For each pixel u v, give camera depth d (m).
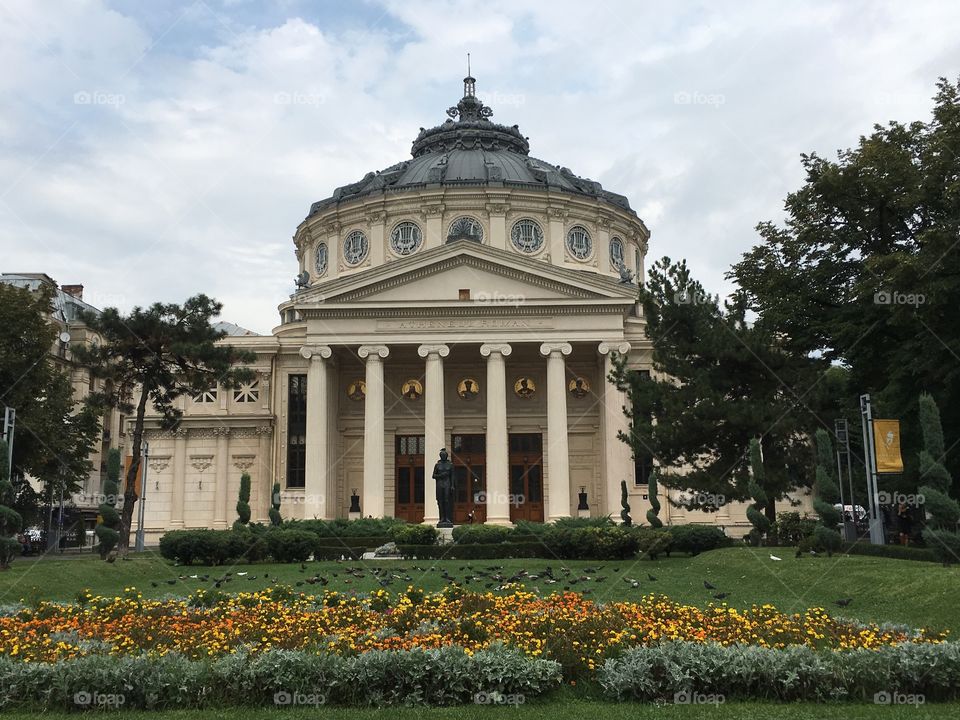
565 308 59.88
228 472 67.12
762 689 13.09
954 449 39.88
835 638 15.09
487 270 60.75
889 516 45.66
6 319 49.00
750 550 36.38
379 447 58.91
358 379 66.75
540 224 72.12
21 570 31.42
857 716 11.79
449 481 48.66
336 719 11.90
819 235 41.16
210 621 17.00
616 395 59.59
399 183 75.00
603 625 15.34
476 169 74.25
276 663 13.04
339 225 74.88
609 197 78.81
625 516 50.31
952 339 35.84
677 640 14.20
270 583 29.88
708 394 41.12
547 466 64.25
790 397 41.91
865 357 41.62
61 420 52.81
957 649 13.02
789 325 42.88
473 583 28.02
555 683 13.30
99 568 33.97
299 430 67.31
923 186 37.19
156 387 46.12
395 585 27.98
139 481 61.78
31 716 12.26
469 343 60.03
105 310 43.06
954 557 24.72
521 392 65.81
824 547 32.31
